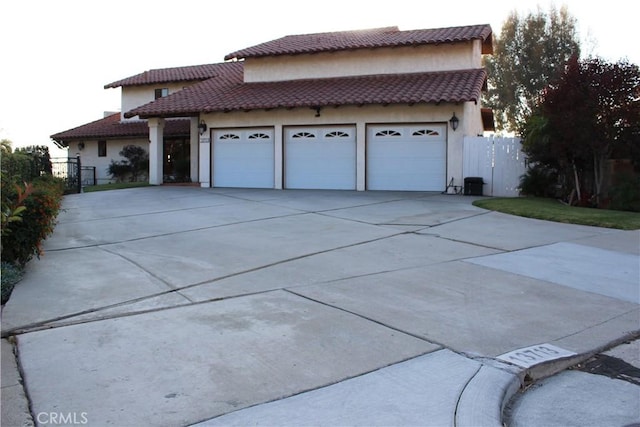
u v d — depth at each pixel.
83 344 4.86
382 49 20.92
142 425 3.50
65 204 15.30
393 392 4.02
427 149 18.58
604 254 8.98
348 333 5.22
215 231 10.71
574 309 6.18
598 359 4.97
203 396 3.90
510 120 38.78
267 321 5.52
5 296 6.26
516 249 9.20
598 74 14.27
